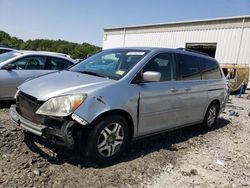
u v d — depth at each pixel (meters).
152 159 4.23
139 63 4.33
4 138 4.20
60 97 3.47
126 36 32.69
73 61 8.18
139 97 4.08
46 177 3.31
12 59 6.94
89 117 3.46
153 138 5.30
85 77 4.11
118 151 3.93
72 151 4.04
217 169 4.16
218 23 24.30
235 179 3.89
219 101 6.41
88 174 3.51
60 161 3.75
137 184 3.42
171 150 4.73
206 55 6.27
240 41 22.89
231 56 23.48
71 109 3.38
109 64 4.62
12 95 6.72
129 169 3.79
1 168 3.40
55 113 3.40
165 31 28.66
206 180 3.75
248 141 5.91
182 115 5.14
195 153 4.75
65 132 3.33
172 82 4.82
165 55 4.88
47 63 7.55
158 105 4.45
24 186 3.08
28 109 3.74
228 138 5.95
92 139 3.56
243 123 7.73
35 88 3.80
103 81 3.90
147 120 4.32
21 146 4.04
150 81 4.22
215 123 6.62
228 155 4.84
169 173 3.82
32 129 3.51
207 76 6.00
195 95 5.41
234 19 23.19
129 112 3.95
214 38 24.64
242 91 17.95
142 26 30.80
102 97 3.62
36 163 3.61
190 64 5.45
